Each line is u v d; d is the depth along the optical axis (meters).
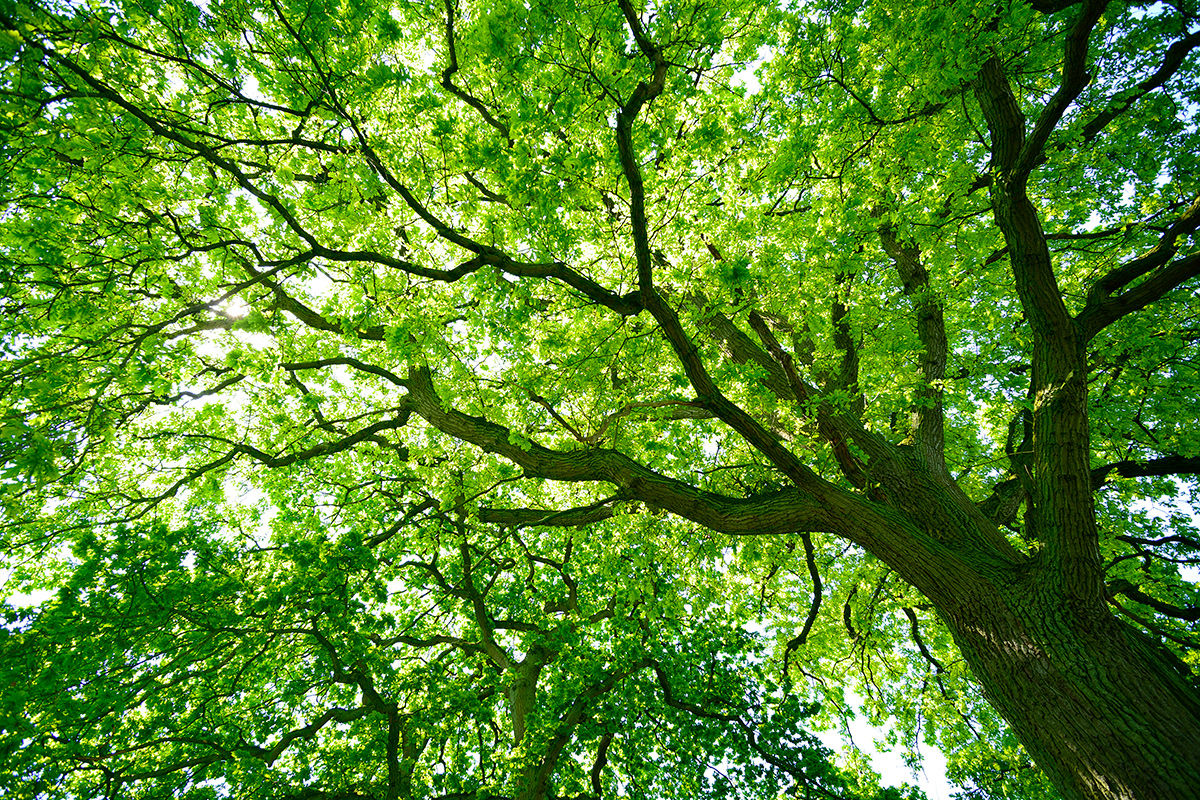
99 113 4.41
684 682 8.99
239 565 7.01
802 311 7.12
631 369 6.66
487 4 5.73
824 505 5.89
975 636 4.94
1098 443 9.16
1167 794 3.65
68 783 6.41
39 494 7.04
